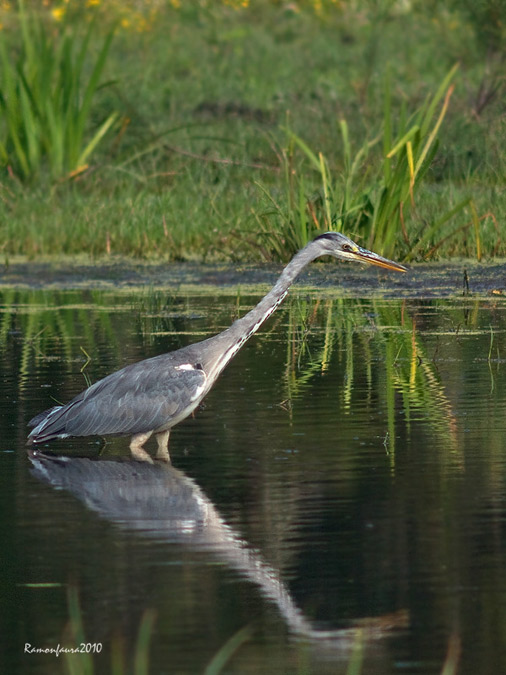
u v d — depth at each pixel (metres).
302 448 9.55
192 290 17.45
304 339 13.94
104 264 19.59
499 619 6.40
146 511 8.16
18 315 15.83
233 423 10.42
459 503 8.12
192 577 7.03
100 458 9.62
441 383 11.68
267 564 7.16
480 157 22.70
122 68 31.38
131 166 23.77
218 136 25.28
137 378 9.88
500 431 9.95
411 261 18.59
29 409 10.95
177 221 20.64
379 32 33.34
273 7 39.94
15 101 23.28
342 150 23.14
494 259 18.56
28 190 22.69
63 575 7.05
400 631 6.33
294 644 6.26
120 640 6.32
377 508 8.05
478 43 27.78
